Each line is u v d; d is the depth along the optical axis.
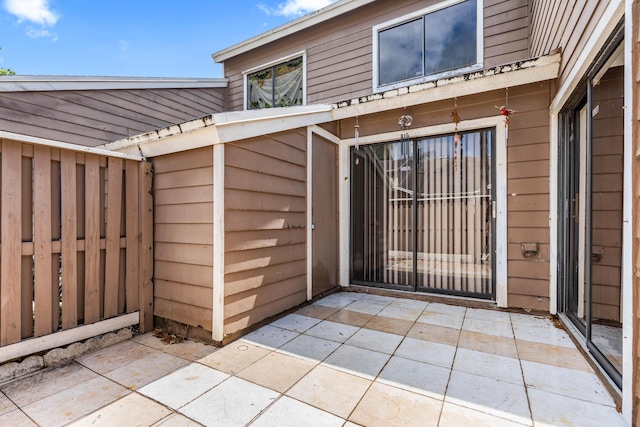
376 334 2.81
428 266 3.93
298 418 1.68
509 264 3.40
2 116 3.68
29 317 2.24
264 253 3.06
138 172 2.95
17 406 1.80
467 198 3.70
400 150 4.11
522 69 2.99
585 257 2.55
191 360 2.35
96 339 2.56
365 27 5.11
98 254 2.62
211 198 2.62
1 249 2.09
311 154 3.82
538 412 1.71
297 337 2.76
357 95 5.17
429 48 4.63
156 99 5.39
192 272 2.76
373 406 1.78
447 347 2.53
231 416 1.70
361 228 4.39
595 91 2.21
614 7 1.66
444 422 1.64
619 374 1.88
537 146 3.30
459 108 3.68
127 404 1.81
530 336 2.73
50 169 2.35
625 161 1.62
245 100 6.47
